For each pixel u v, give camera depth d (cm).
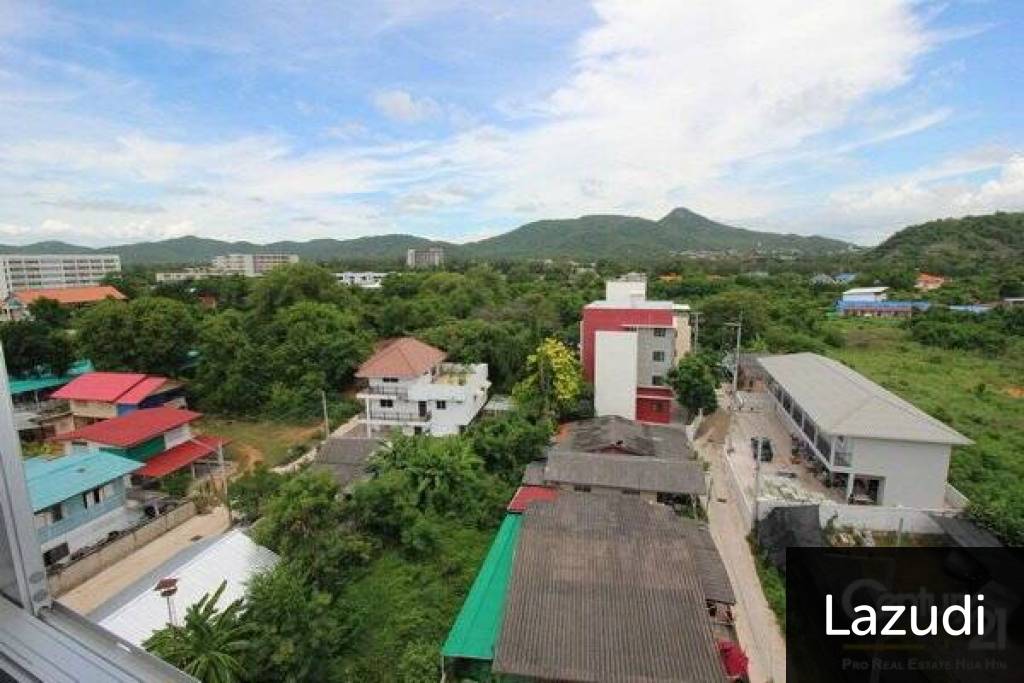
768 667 1090
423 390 2283
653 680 906
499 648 965
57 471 1548
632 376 2444
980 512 1440
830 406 1855
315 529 1351
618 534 1280
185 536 1617
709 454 2183
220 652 914
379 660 1152
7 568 207
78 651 196
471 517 1641
